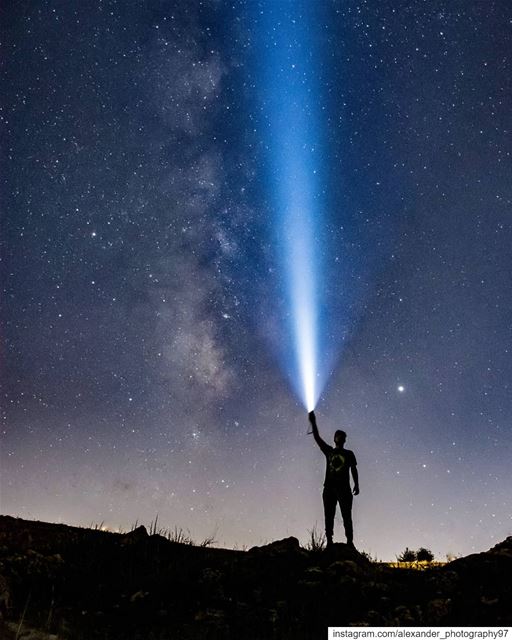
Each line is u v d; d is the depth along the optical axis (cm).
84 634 494
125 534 754
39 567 616
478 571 641
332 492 786
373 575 649
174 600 578
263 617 550
